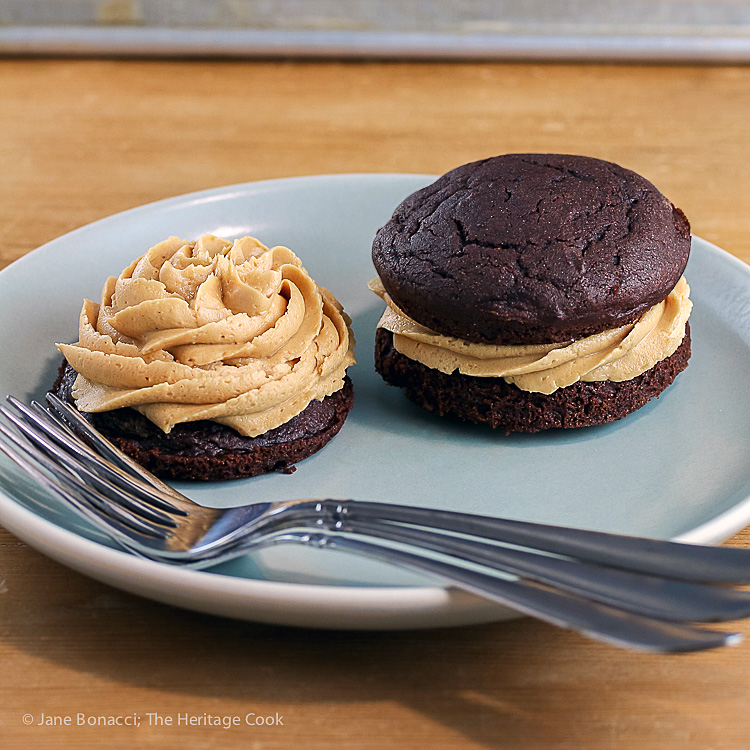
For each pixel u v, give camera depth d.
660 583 0.24
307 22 0.62
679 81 0.55
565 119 0.50
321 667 0.26
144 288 0.30
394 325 0.32
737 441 0.30
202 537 0.26
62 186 0.44
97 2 0.60
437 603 0.25
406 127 0.49
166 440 0.30
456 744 0.25
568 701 0.25
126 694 0.25
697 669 0.26
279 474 0.30
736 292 0.34
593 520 0.29
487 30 0.61
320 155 0.47
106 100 0.52
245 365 0.30
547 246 0.30
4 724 0.25
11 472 0.28
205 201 0.37
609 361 0.31
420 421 0.32
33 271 0.34
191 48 0.57
